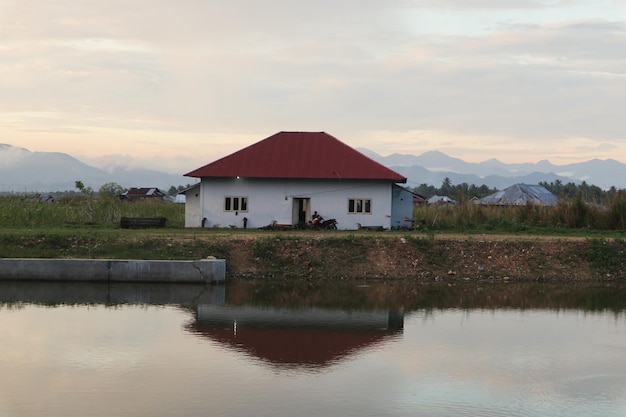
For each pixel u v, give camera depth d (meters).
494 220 43.72
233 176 41.78
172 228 41.09
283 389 16.38
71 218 45.72
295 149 44.41
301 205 43.00
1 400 15.43
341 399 15.74
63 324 22.56
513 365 18.59
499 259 33.75
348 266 32.84
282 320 23.59
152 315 24.09
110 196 68.44
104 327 22.20
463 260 33.59
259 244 33.50
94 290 28.58
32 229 37.94
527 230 41.16
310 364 18.44
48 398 15.57
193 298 27.23
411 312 25.23
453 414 14.93
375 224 42.50
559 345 20.75
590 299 28.44
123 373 17.45
